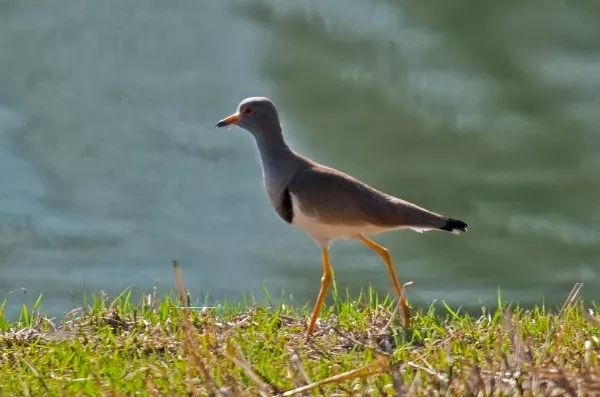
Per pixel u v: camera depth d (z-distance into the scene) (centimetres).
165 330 948
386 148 2020
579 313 970
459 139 2066
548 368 778
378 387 770
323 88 2212
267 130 1029
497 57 2372
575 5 2644
